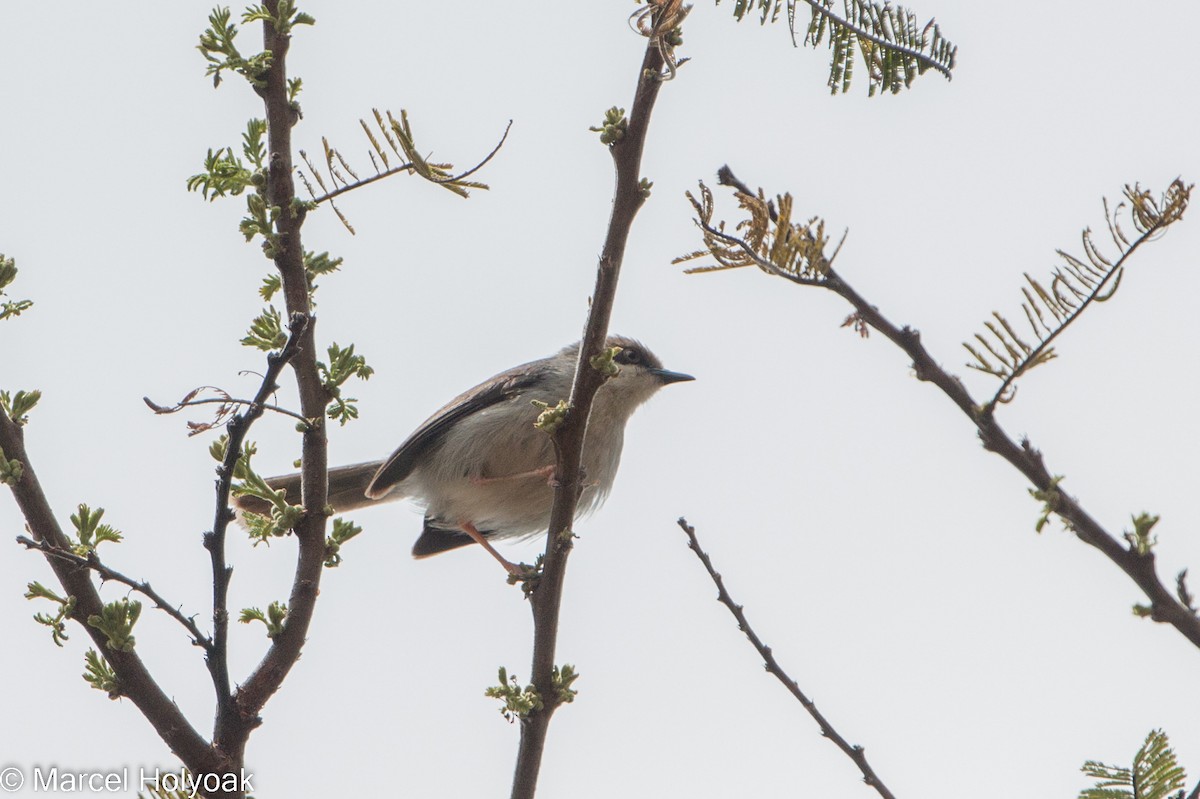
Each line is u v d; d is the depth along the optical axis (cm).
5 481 751
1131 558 541
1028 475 570
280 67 780
